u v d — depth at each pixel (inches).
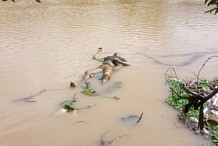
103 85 578.2
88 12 1169.4
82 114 476.1
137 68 660.1
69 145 404.2
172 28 964.6
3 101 507.5
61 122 456.1
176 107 489.7
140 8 1272.1
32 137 420.8
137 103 511.8
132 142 409.1
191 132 424.5
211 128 426.6
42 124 450.6
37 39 817.5
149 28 959.6
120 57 677.9
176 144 402.3
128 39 843.4
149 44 806.5
